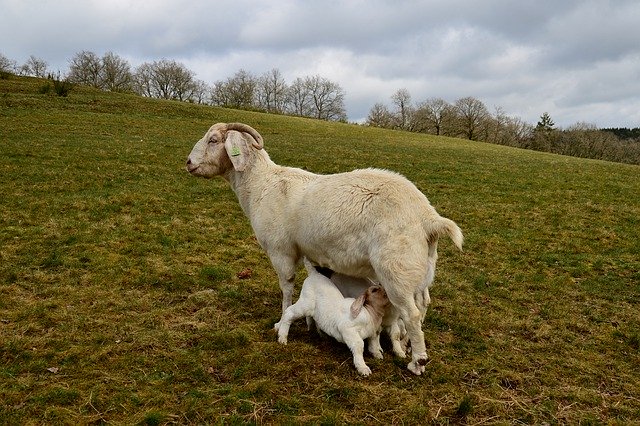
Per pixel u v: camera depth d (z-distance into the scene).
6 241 9.35
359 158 25.36
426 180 20.08
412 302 5.20
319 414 4.61
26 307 6.61
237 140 6.50
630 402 5.10
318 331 6.16
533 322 7.04
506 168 25.00
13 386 4.78
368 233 5.32
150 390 4.84
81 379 4.98
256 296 7.58
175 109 43.56
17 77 57.09
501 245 11.20
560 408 4.93
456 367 5.60
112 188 14.60
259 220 6.38
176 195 14.41
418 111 103.69
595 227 13.04
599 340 6.57
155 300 7.13
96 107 38.50
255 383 4.98
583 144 87.00
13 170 15.53
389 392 5.02
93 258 8.66
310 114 119.50
